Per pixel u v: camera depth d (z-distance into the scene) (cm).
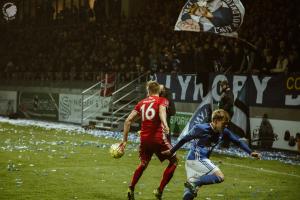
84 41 6531
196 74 4116
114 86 5044
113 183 2153
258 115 3688
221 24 3412
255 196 1980
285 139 3509
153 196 1914
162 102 1822
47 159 2789
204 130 1583
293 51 3709
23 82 6612
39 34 7650
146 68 5088
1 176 2227
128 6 6844
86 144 3597
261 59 3891
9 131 4538
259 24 4434
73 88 5734
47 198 1809
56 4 8519
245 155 3288
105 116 5091
